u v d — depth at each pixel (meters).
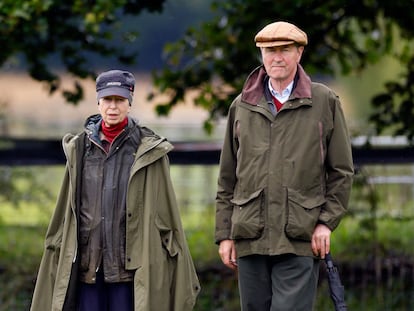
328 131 16.16
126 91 16.23
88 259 16.17
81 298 16.30
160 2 28.23
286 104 16.05
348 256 26.61
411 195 27.31
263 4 27.27
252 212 16.09
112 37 28.66
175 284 16.53
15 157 27.70
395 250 26.66
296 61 16.14
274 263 16.27
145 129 16.59
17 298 26.73
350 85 34.84
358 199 27.19
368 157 27.05
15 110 35.22
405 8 28.44
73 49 28.80
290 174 15.98
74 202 16.17
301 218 15.92
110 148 16.28
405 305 25.73
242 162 16.23
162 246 16.47
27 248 28.67
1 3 25.86
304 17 27.44
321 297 25.55
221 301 26.14
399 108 29.19
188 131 34.25
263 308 16.50
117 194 16.20
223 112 28.94
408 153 27.03
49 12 27.19
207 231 28.38
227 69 28.92
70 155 16.27
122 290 16.25
